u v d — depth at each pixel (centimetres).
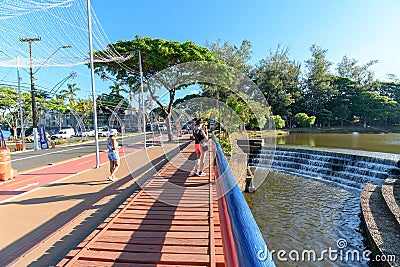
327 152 1408
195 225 376
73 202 500
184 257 289
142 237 340
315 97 4266
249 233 116
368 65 4441
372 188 841
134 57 1464
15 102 2608
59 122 3556
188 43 1573
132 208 450
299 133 3262
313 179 1213
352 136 2806
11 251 318
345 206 832
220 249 304
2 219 418
